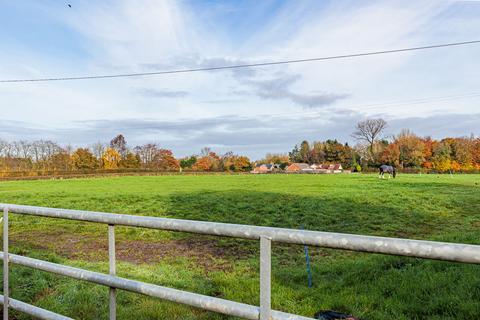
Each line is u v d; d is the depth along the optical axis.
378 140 92.56
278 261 6.65
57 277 4.80
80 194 22.69
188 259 6.98
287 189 25.38
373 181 34.75
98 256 7.27
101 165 77.88
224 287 4.83
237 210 14.44
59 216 2.07
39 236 9.47
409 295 3.90
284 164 104.44
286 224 11.64
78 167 73.62
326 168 95.75
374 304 3.85
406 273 4.60
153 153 92.12
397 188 25.05
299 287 4.71
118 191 25.34
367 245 1.13
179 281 5.00
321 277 5.24
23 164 70.75
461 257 0.98
